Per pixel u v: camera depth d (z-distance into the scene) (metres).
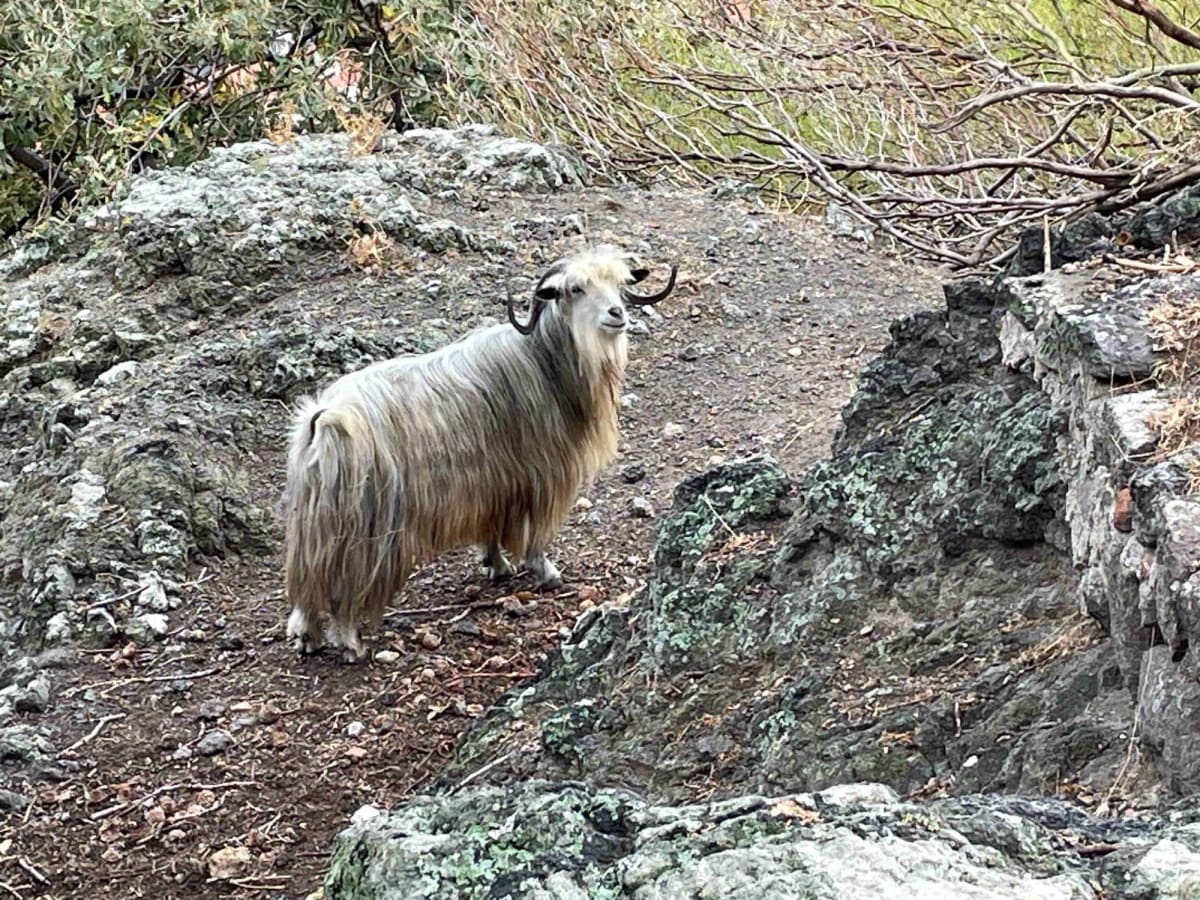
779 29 10.38
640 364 8.24
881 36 9.74
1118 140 9.66
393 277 8.95
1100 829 2.65
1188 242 4.76
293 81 13.46
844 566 4.57
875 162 9.07
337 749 5.41
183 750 5.43
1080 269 4.59
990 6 9.93
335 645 5.91
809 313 8.69
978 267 9.10
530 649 6.04
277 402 7.80
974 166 8.43
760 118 10.06
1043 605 4.07
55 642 6.13
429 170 10.28
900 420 4.98
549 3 11.80
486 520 6.06
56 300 9.22
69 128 13.96
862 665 4.22
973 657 4.04
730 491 5.22
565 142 11.80
